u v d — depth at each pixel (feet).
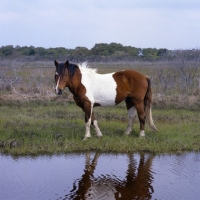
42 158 34.40
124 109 57.26
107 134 41.24
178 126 45.27
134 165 32.60
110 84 39.09
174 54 91.91
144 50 222.89
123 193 26.12
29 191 26.35
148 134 41.32
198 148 37.73
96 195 25.70
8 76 80.53
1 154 35.37
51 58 186.91
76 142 37.58
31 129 41.37
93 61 180.45
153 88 72.33
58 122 45.52
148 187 27.32
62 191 26.40
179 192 26.40
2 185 27.48
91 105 39.19
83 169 31.42
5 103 59.77
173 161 33.88
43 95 64.80
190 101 60.80
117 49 218.59
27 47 214.69
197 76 84.79
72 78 38.22
